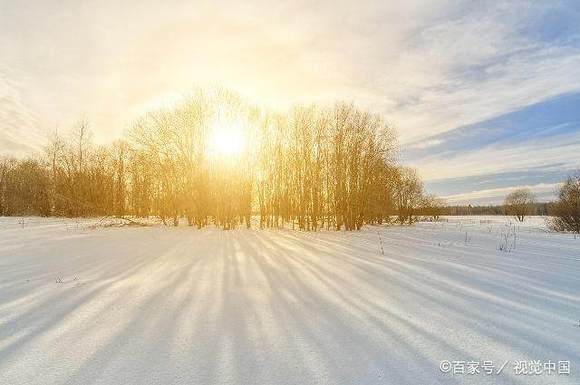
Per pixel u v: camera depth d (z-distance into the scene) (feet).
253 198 99.45
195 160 87.86
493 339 12.84
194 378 9.86
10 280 20.92
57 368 10.38
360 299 17.62
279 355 11.30
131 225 80.94
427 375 10.16
